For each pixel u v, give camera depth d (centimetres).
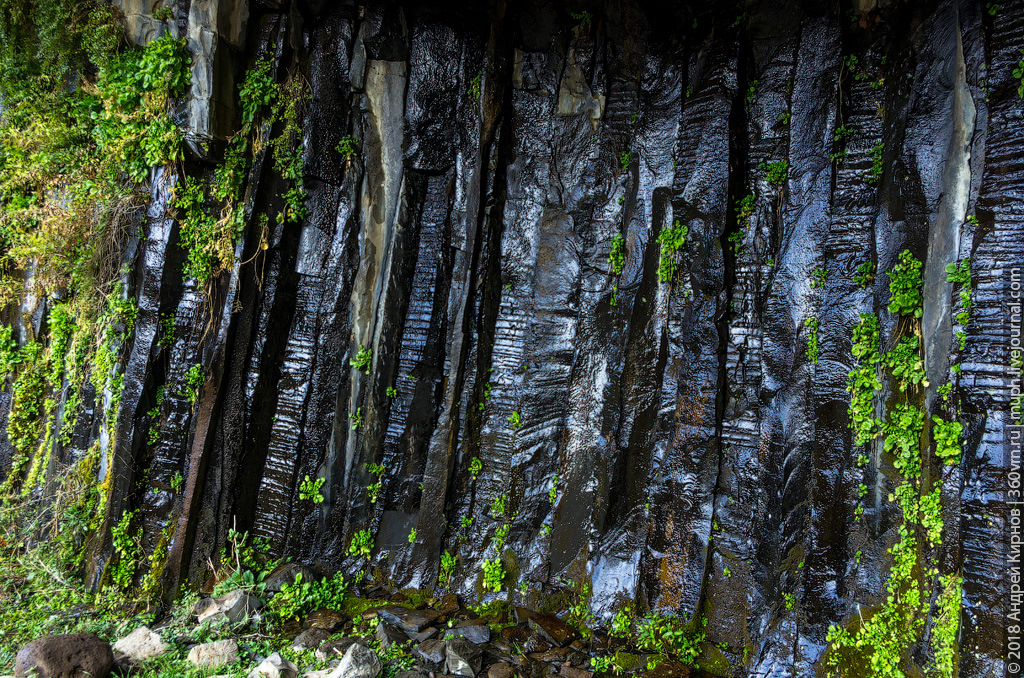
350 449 857
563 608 756
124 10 798
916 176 632
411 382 864
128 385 805
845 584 632
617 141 805
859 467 638
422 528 827
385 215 864
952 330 563
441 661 667
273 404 859
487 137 840
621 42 799
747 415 712
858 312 654
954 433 549
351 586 821
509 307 861
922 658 573
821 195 685
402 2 843
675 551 715
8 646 645
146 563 793
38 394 876
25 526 820
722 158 722
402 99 859
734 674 659
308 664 660
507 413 843
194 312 816
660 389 746
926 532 579
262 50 812
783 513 664
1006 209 535
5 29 817
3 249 877
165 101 781
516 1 827
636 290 771
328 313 863
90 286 831
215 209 812
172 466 812
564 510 785
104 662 588
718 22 743
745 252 727
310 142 838
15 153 841
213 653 640
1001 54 552
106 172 822
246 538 827
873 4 656
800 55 702
